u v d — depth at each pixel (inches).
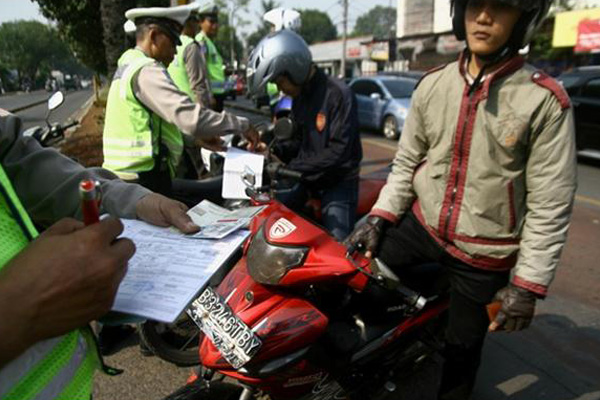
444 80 70.0
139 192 43.1
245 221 42.3
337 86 107.7
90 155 210.8
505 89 63.4
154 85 96.6
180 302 31.5
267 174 100.2
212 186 113.4
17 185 38.5
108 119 104.0
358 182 115.4
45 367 30.3
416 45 1074.7
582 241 179.5
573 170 63.1
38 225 40.4
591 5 692.1
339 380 81.6
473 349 78.8
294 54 103.1
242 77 719.1
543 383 102.7
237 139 120.0
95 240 27.6
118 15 264.7
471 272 74.2
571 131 62.4
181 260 36.0
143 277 34.1
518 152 64.7
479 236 70.4
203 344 77.0
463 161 69.1
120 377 103.0
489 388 101.0
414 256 82.4
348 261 76.0
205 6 232.4
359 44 1480.1
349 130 108.1
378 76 464.1
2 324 24.5
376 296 84.7
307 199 117.4
